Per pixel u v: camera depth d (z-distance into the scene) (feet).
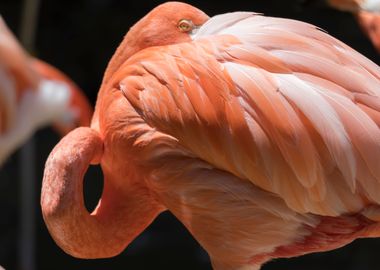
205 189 13.29
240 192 13.14
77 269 32.89
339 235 13.61
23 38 33.04
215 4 48.44
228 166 12.95
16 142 27.25
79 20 46.62
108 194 14.65
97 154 14.24
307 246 13.79
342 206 12.98
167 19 14.60
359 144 12.51
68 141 13.97
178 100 12.99
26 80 26.76
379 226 13.47
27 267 31.68
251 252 13.79
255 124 12.67
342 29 46.29
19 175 38.86
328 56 13.10
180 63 13.20
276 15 47.91
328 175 12.70
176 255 33.24
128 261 32.99
